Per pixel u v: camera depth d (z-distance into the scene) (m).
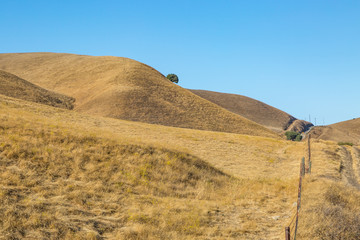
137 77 123.38
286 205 16.61
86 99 106.94
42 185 14.10
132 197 15.12
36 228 10.09
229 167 29.89
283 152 44.22
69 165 17.30
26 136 19.36
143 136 40.09
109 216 12.48
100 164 18.30
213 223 13.47
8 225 9.70
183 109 105.56
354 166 36.06
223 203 16.55
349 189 19.53
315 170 29.62
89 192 14.39
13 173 14.37
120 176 17.64
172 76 178.25
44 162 16.67
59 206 12.15
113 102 98.62
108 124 45.22
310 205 14.93
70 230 10.43
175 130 51.97
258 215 15.04
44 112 41.56
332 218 13.00
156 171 19.61
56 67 150.75
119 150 21.11
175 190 18.00
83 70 139.75
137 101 101.81
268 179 24.33
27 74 145.62
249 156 37.72
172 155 22.81
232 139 49.28
